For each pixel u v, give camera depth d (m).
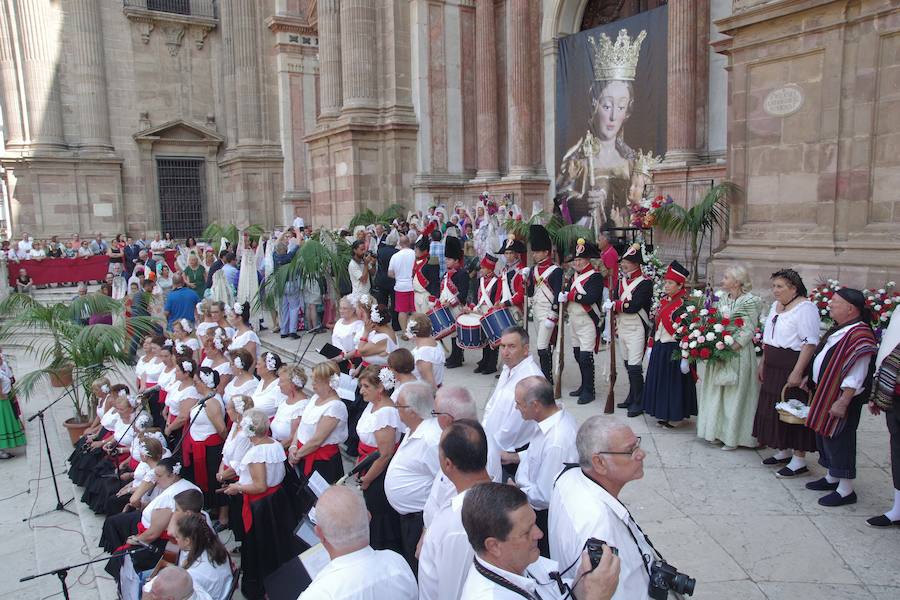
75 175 26.73
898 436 4.43
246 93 27.89
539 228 7.82
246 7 27.55
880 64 7.74
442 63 18.95
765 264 8.93
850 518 4.70
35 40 25.66
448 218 17.86
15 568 6.30
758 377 5.97
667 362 6.39
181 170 29.80
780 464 5.65
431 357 5.88
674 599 2.98
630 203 15.26
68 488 8.18
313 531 4.36
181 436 6.70
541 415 3.68
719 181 12.14
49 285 22.06
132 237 28.38
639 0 15.91
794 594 3.86
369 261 12.74
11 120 25.91
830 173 8.27
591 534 2.60
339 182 19.58
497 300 8.23
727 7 12.66
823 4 7.98
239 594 4.99
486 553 2.31
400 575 2.92
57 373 9.57
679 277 6.29
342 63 19.27
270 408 6.05
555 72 17.11
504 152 18.88
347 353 7.29
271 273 12.93
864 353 4.64
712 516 4.83
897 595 3.81
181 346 6.61
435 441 3.92
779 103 8.77
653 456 5.94
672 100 13.09
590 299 7.21
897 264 7.56
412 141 18.92
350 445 6.82
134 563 4.80
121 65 28.06
